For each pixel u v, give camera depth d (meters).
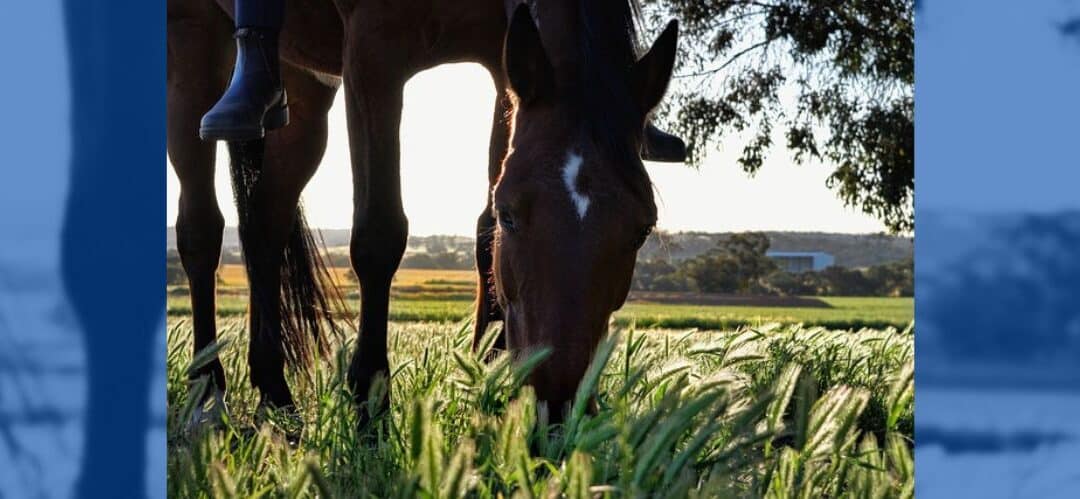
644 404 3.30
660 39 3.24
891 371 6.07
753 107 12.32
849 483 2.47
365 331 4.05
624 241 2.77
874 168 12.38
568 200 2.77
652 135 3.95
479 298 4.66
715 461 2.48
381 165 4.09
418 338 6.59
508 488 2.29
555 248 2.73
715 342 3.89
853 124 12.20
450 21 4.25
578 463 1.97
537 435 2.48
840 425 2.48
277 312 5.54
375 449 2.95
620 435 2.25
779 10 11.98
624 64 3.27
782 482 2.33
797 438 2.43
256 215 5.59
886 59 12.03
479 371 3.07
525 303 2.78
